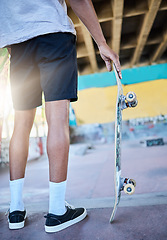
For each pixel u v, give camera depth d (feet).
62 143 2.91
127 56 31.76
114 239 2.50
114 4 16.96
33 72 3.26
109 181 7.90
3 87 3.85
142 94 33.50
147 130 38.14
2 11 3.15
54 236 2.75
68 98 3.01
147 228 2.68
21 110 3.44
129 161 12.87
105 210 3.48
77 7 3.14
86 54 25.25
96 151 27.09
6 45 3.28
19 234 2.92
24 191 8.00
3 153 18.76
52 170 2.94
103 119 35.91
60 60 2.99
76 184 8.20
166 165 9.70
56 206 2.93
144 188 5.79
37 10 3.08
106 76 33.09
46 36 3.05
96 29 3.26
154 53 29.25
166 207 3.28
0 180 11.97
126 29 24.25
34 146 26.40
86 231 2.79
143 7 18.61
